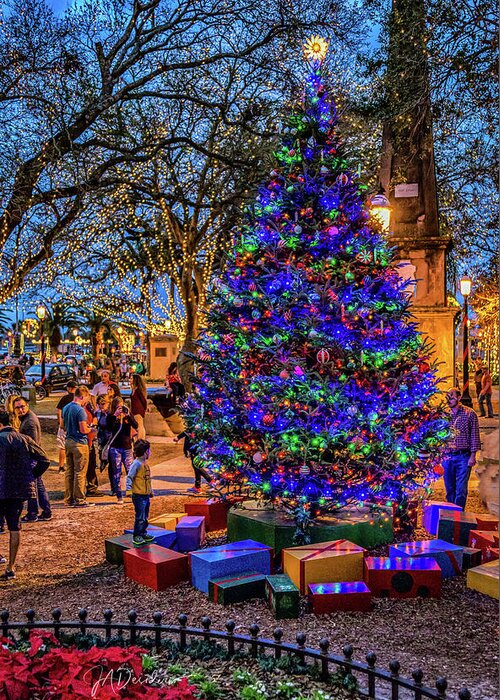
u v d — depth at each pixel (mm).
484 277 24328
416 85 13867
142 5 20484
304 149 7730
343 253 7418
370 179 18031
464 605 6008
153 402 20281
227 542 8117
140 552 6977
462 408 9695
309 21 21438
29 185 18031
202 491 11258
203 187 26719
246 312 7578
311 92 8000
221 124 26297
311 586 6043
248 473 7516
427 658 4871
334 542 6859
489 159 19062
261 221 7656
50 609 6082
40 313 32562
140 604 6164
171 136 25516
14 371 33344
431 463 7695
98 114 19656
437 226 16094
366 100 17812
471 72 12781
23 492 7047
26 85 18547
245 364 7531
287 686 4059
